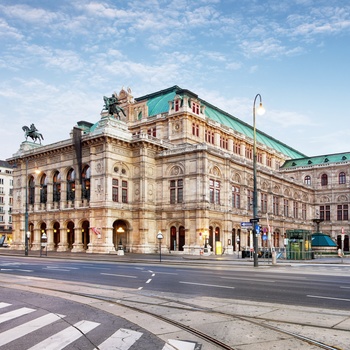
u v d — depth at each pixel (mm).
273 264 38750
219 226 69625
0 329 11719
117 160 67438
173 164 69438
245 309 14492
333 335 10766
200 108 80062
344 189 103750
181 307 14922
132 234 68562
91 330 11500
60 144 73188
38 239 77500
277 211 90812
